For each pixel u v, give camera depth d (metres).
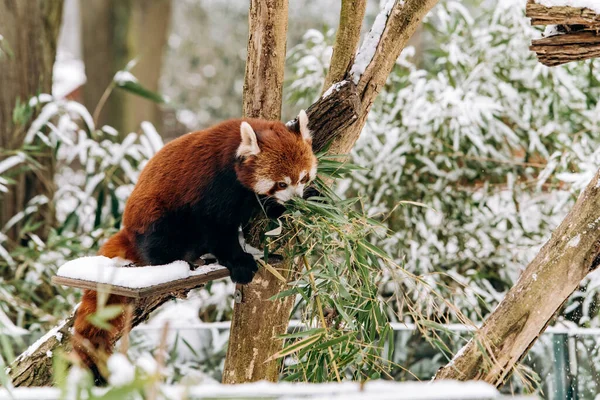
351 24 4.55
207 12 19.47
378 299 4.04
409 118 6.67
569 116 6.91
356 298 4.10
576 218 3.94
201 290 7.10
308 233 4.02
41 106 7.50
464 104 6.35
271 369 4.55
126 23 14.05
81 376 2.00
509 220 6.75
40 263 6.62
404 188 6.92
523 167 6.99
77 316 4.12
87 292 4.04
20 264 7.03
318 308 3.88
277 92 4.66
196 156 4.21
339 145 4.52
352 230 4.06
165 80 19.67
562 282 3.90
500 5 6.75
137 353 5.86
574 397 4.80
